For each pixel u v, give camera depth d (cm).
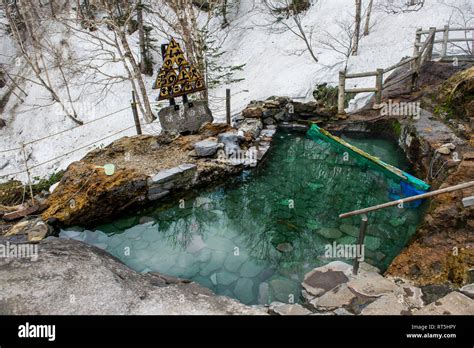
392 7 1334
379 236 486
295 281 412
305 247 480
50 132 1557
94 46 1798
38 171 1351
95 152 691
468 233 384
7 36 1981
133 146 712
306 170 698
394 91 881
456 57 884
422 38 1071
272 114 889
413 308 307
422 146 616
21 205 576
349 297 330
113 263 389
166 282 385
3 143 1575
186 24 995
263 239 507
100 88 1644
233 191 640
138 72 1205
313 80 1122
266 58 1485
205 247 495
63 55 1806
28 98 1741
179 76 767
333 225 524
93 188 538
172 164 652
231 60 1642
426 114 715
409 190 564
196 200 616
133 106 779
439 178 523
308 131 845
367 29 1252
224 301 329
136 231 536
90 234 526
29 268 348
